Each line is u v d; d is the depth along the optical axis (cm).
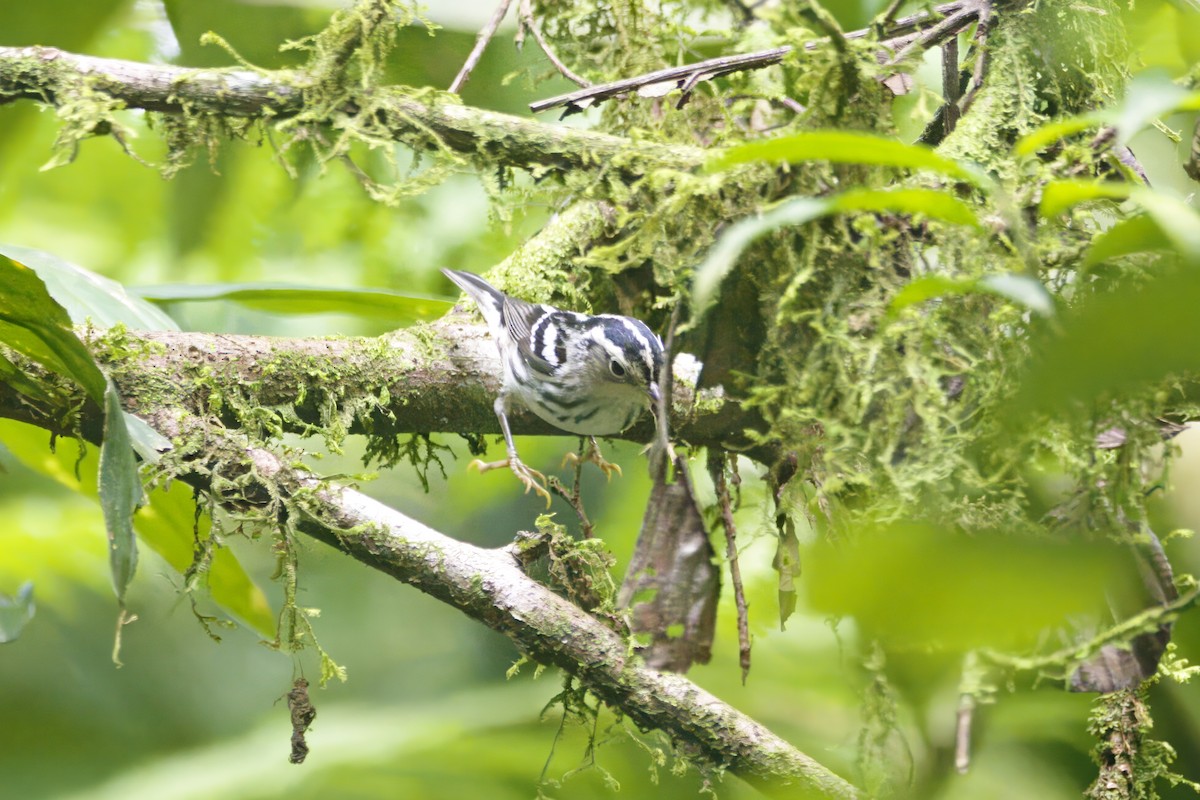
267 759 1045
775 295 546
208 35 627
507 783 965
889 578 142
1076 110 602
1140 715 534
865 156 287
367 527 550
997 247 487
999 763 815
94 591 1159
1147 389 397
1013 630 140
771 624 873
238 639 1293
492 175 647
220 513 591
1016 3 591
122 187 1052
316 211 1059
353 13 623
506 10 693
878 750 458
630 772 941
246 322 1075
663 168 605
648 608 550
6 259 426
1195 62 523
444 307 747
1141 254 438
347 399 643
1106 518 441
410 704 1176
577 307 748
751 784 538
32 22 895
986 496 459
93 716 1202
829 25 520
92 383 493
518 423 750
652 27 759
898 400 489
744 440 621
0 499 1041
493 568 552
